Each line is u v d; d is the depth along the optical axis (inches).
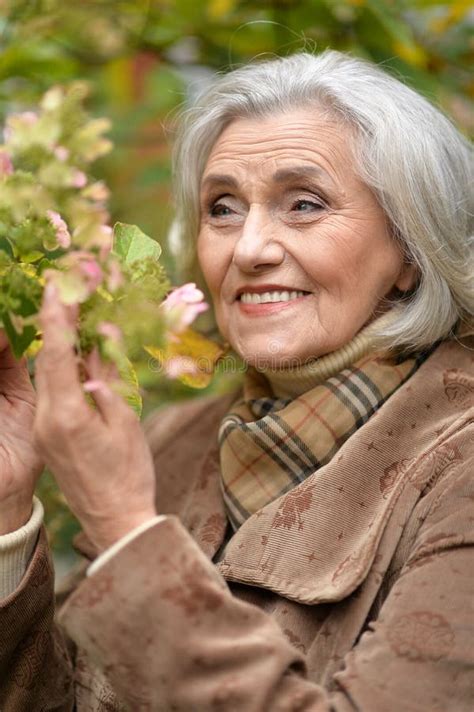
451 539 51.9
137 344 42.8
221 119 66.0
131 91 89.3
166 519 46.7
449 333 65.3
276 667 45.1
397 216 62.4
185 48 89.8
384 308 64.9
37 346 50.1
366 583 54.1
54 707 61.9
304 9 80.7
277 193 62.4
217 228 65.8
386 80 65.1
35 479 54.6
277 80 64.5
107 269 42.4
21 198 41.8
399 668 48.1
